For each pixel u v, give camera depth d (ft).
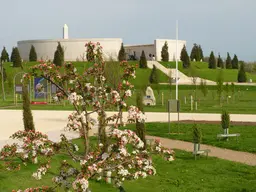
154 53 401.08
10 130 98.12
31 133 35.22
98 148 31.81
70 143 34.12
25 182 47.60
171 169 58.65
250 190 47.93
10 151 34.42
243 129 97.81
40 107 170.09
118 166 31.19
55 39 384.27
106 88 34.86
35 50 389.60
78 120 33.47
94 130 94.43
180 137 87.71
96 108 34.32
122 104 33.71
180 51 416.46
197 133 66.33
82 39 376.89
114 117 34.71
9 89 262.26
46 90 186.29
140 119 32.83
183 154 69.56
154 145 34.81
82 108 34.94
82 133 35.14
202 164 61.98
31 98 199.00
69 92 34.42
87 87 34.42
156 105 181.27
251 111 149.79
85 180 27.96
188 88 283.38
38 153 32.73
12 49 356.18
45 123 113.70
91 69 35.24
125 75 34.65
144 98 179.01
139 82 285.84
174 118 125.90
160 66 359.25
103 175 33.27
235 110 153.89
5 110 160.66
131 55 418.92
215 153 71.05
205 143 80.74
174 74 335.06
